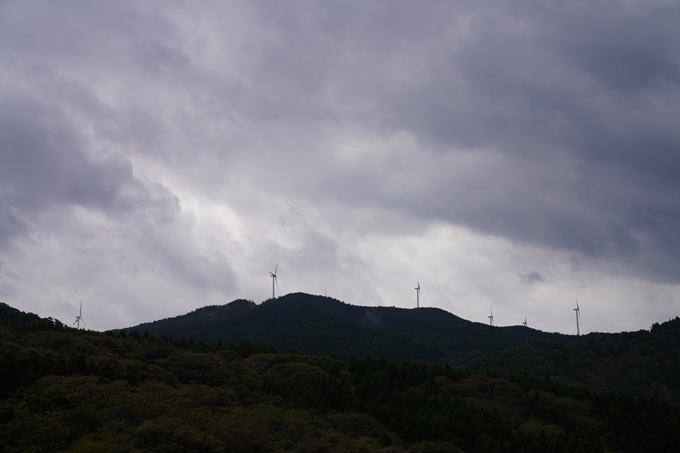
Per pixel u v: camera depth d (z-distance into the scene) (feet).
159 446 199.52
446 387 394.93
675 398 498.28
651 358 571.69
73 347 339.16
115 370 302.45
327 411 320.70
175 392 273.75
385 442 275.39
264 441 222.28
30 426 196.34
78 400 229.86
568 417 347.97
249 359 435.94
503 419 337.11
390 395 351.87
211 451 207.51
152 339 409.28
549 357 631.15
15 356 278.05
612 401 377.91
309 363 435.94
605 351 623.36
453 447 280.92
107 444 189.26
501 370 625.82
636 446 329.11
